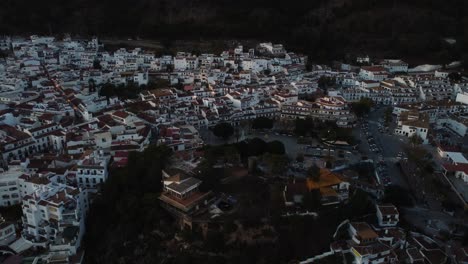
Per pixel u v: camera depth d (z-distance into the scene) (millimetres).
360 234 150125
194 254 145000
